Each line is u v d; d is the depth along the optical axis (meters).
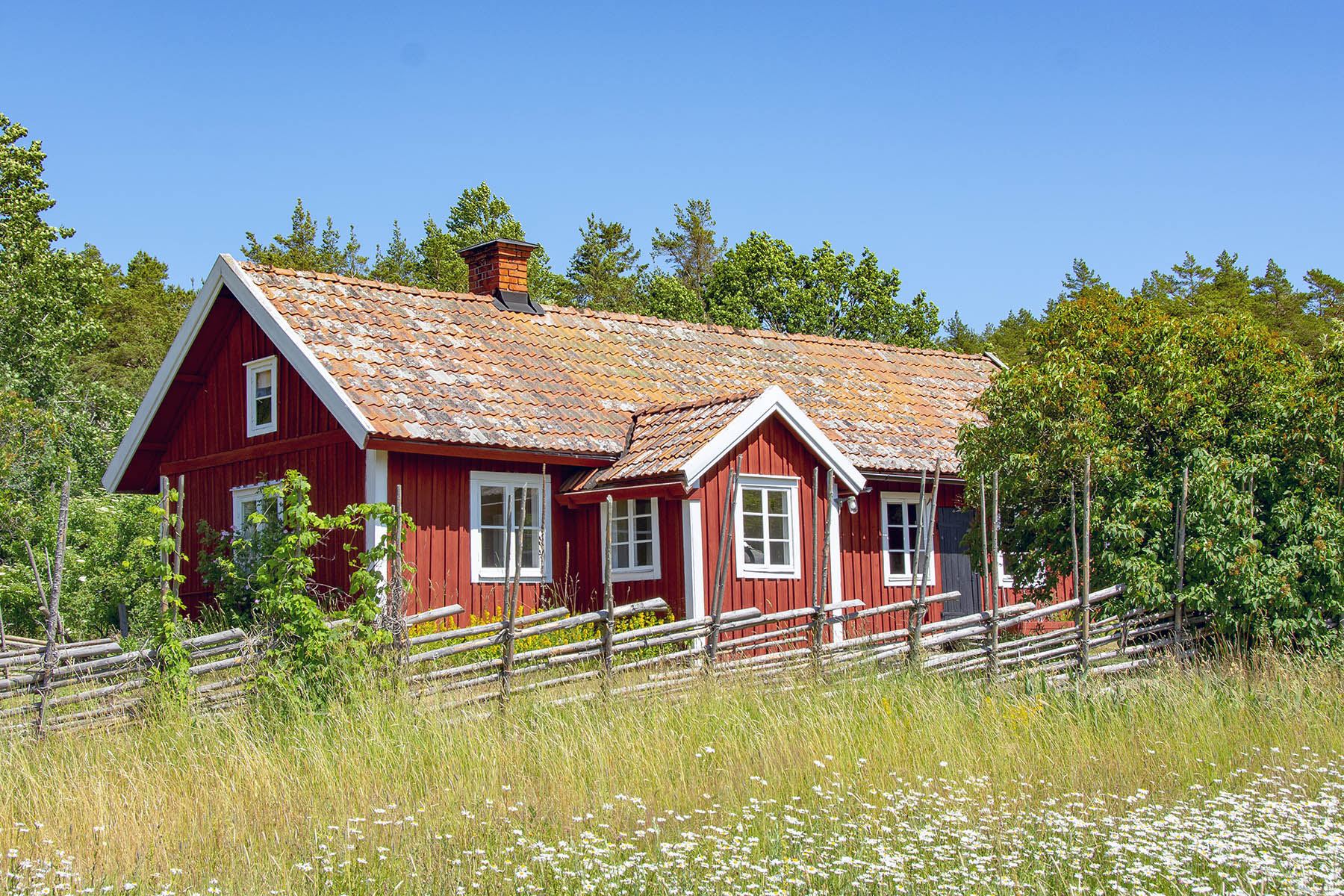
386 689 9.82
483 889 6.34
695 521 15.38
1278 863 6.92
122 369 43.16
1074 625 14.37
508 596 10.48
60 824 7.33
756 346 21.69
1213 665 12.48
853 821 7.62
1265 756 9.62
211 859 6.84
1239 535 12.99
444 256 50.41
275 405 16.92
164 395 18.36
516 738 9.26
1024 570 14.33
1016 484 13.88
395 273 54.56
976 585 19.41
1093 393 13.36
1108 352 13.93
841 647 12.17
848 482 16.94
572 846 6.83
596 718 9.74
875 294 45.41
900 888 6.39
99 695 9.53
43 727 9.16
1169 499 13.23
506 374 17.41
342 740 8.95
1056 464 13.44
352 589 10.73
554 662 10.86
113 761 8.54
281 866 6.51
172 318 48.22
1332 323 14.71
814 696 10.68
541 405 16.94
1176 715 10.55
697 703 10.20
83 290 31.52
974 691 11.18
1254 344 13.87
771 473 16.25
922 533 12.61
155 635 9.84
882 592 18.06
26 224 31.23
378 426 14.59
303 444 16.20
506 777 8.46
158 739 8.95
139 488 19.98
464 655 12.41
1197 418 13.29
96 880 6.36
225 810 7.62
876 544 18.16
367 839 7.03
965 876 6.60
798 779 8.57
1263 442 13.41
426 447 14.94
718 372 20.09
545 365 18.19
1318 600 13.11
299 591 10.45
